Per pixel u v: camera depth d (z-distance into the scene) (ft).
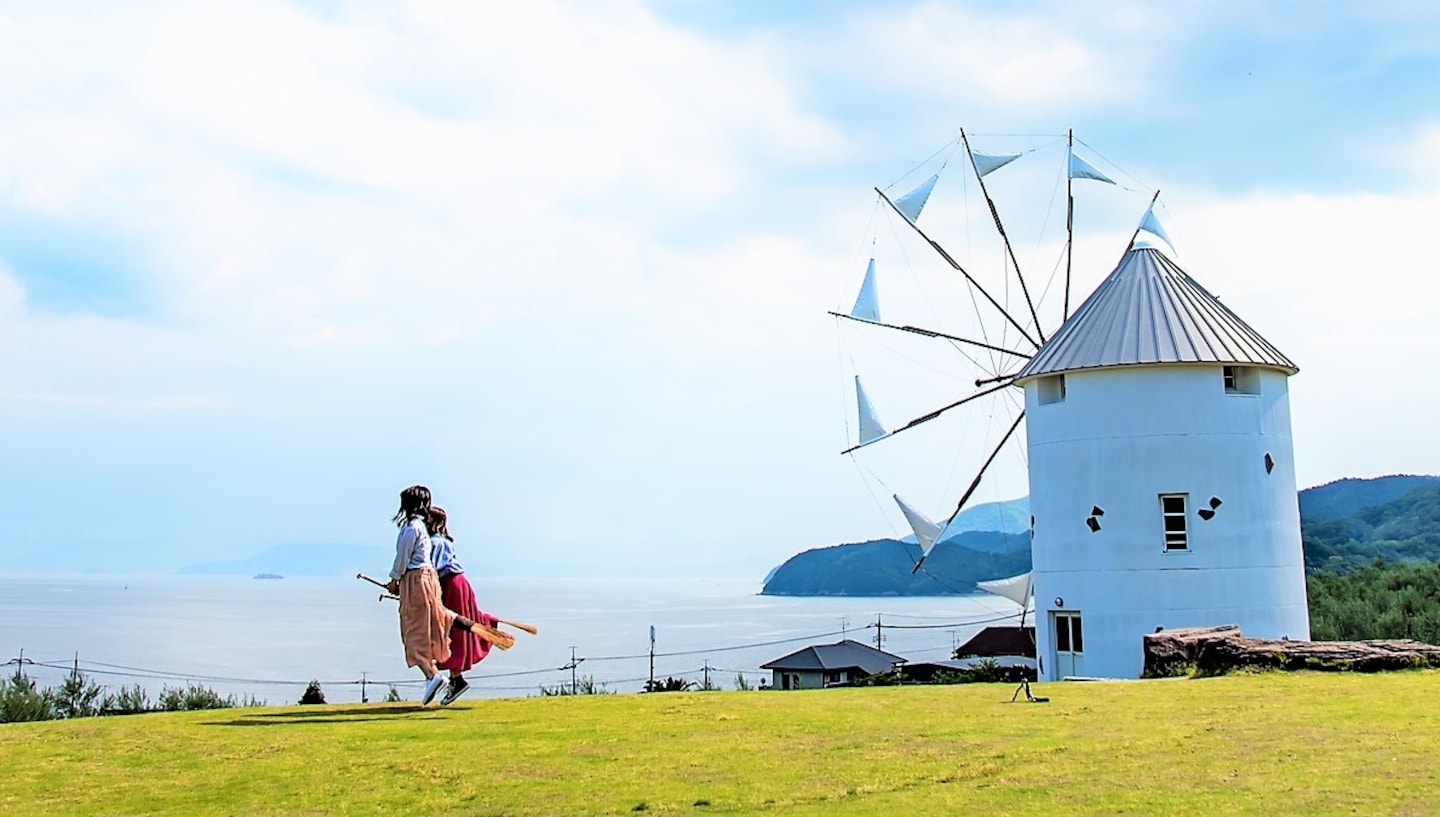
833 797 36.09
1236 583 112.57
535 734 47.21
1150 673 77.05
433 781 38.75
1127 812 33.68
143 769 40.75
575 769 40.47
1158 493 113.91
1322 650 70.64
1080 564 116.88
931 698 59.72
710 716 52.21
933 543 167.22
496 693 373.40
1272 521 115.34
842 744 44.62
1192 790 35.99
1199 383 114.52
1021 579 145.18
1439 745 42.01
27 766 41.24
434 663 55.16
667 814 34.53
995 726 48.55
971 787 37.06
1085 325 121.29
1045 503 121.19
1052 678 119.75
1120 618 113.80
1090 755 41.70
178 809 35.40
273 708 57.47
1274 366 116.26
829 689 66.13
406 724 50.06
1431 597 154.81
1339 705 52.85
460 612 56.44
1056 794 35.94
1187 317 116.88
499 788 37.78
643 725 49.57
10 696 124.47
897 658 264.93
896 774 39.09
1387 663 68.85
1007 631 257.14
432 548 56.03
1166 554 113.09
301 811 35.22
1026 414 126.00
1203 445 113.80
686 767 40.68
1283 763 39.45
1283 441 118.83
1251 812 33.30
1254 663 70.90
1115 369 115.85
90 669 465.47
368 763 41.50
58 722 51.52
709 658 586.45
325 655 612.29
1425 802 33.88
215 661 554.46
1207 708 52.90
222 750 43.96
